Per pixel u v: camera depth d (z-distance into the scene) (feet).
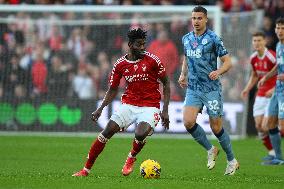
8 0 232.94
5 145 178.29
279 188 101.30
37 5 217.97
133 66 112.68
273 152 158.20
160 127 211.61
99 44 217.15
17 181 103.65
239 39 216.54
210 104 123.44
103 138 112.78
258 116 164.76
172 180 108.27
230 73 214.28
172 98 211.82
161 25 215.72
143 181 105.60
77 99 214.69
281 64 146.00
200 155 162.30
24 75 215.51
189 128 124.26
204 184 103.09
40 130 214.69
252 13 217.97
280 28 143.84
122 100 115.03
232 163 125.59
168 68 213.66
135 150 115.75
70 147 175.42
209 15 211.20
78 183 101.96
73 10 214.69
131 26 216.95
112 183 102.47
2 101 214.69
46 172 125.08
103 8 214.48
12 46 216.54
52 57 216.74
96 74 215.51
